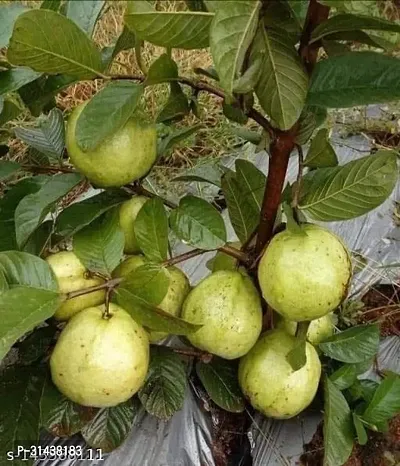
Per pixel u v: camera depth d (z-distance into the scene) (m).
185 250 0.76
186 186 0.88
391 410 0.51
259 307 0.47
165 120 0.47
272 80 0.36
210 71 0.45
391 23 0.35
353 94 0.41
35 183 0.50
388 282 0.71
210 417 0.58
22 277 0.41
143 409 0.57
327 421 0.49
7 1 1.14
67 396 0.45
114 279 0.43
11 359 0.59
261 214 0.47
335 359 0.55
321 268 0.42
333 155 0.44
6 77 0.44
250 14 0.31
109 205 0.47
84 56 0.40
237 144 0.97
